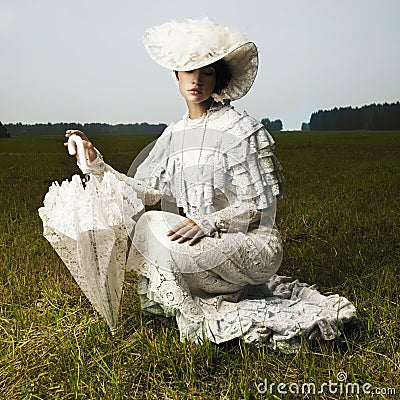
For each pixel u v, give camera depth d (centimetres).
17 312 382
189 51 338
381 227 608
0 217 694
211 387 297
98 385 297
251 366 308
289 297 389
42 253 519
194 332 330
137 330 350
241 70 365
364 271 455
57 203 326
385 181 1014
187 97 355
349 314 342
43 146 2856
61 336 347
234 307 345
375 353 320
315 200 795
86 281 328
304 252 501
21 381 302
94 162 354
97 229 322
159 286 337
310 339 328
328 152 2041
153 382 299
